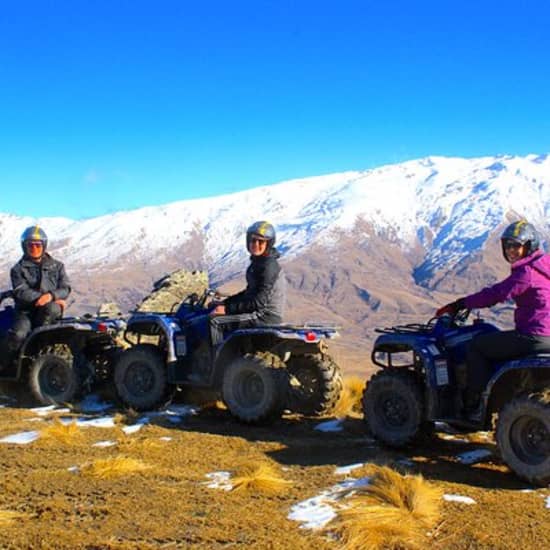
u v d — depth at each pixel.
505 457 5.73
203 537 4.54
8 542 4.48
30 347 9.20
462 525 4.74
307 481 5.66
